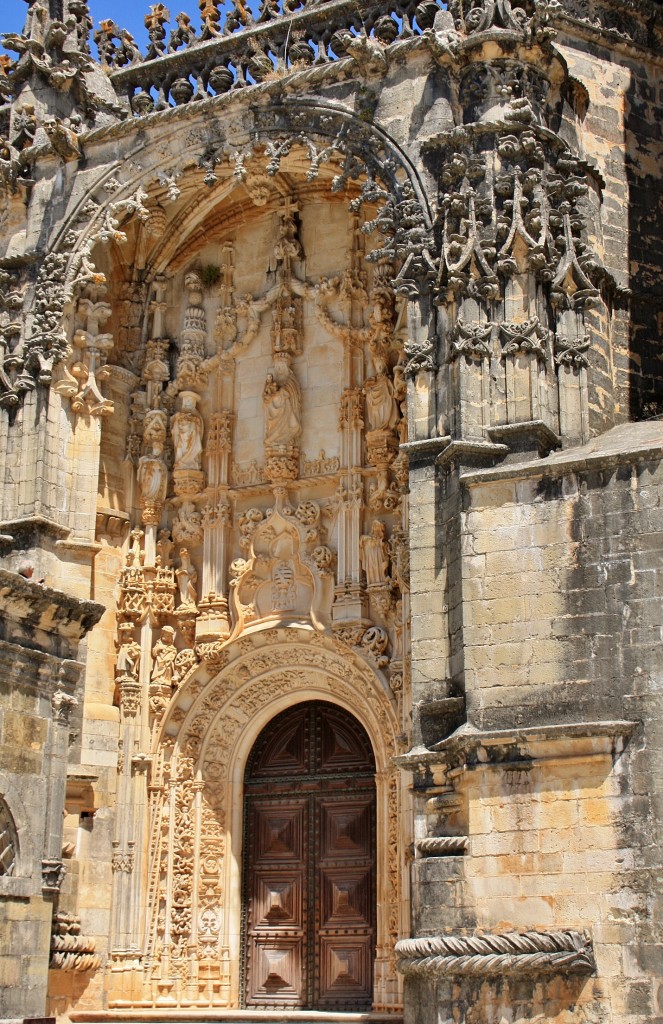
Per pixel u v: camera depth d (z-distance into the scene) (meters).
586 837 25.09
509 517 27.20
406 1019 26.41
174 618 35.75
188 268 37.81
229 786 34.88
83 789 33.72
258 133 34.22
